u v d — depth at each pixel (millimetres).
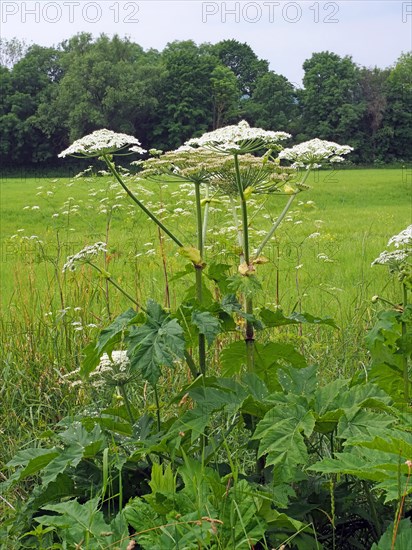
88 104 82375
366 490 2871
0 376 5371
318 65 95750
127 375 3361
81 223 16062
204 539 2383
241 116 89688
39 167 83188
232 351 3539
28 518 3064
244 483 2670
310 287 8516
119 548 2447
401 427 2627
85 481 3100
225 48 106875
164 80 87438
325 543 2971
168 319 3008
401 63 99750
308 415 2727
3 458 4324
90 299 6270
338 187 34281
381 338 3357
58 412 4867
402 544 2250
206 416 2961
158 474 2689
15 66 96062
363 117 97500
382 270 10289
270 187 3480
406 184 37750
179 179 3459
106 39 90312
